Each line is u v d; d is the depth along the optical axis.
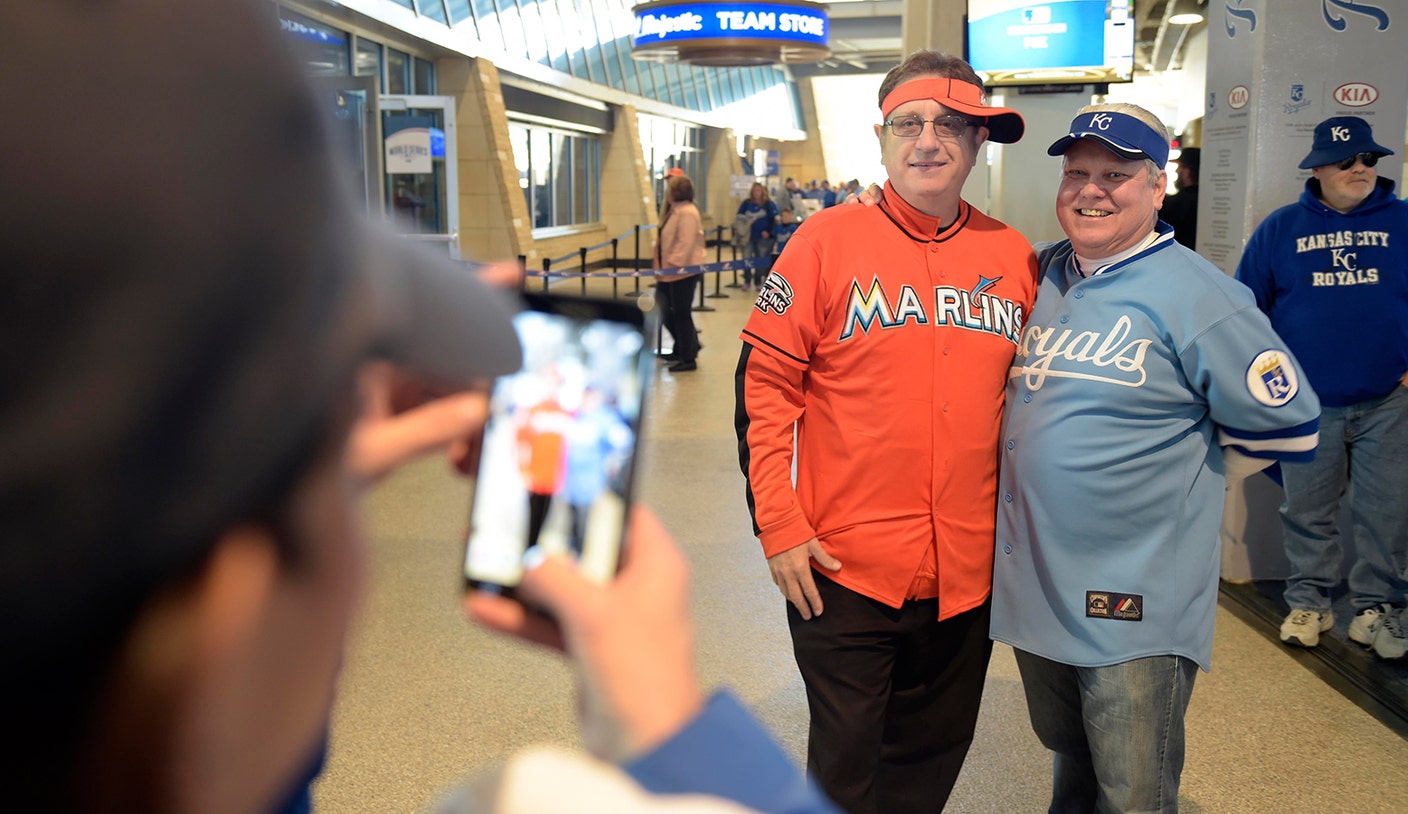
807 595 2.19
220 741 0.24
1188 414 2.12
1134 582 2.09
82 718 0.22
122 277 0.20
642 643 0.36
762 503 2.19
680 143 28.33
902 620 2.21
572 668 0.37
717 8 14.79
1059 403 2.14
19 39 0.20
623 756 0.35
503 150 16.00
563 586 0.37
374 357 0.26
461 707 3.26
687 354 9.36
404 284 0.27
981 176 5.84
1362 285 3.66
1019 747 3.11
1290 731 3.22
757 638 3.80
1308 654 3.77
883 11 27.95
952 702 2.32
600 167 23.41
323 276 0.23
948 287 2.19
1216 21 4.52
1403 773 2.99
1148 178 2.11
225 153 0.21
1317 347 3.73
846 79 38.88
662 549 0.40
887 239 2.19
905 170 2.15
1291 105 4.21
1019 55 5.75
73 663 0.21
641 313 0.45
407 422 0.28
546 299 0.46
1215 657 3.74
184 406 0.21
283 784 0.26
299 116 0.23
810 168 39.88
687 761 0.34
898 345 2.15
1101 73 5.70
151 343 0.20
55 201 0.20
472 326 0.29
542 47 18.42
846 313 2.17
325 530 0.24
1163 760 2.12
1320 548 3.84
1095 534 2.10
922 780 2.36
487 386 0.30
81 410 0.20
